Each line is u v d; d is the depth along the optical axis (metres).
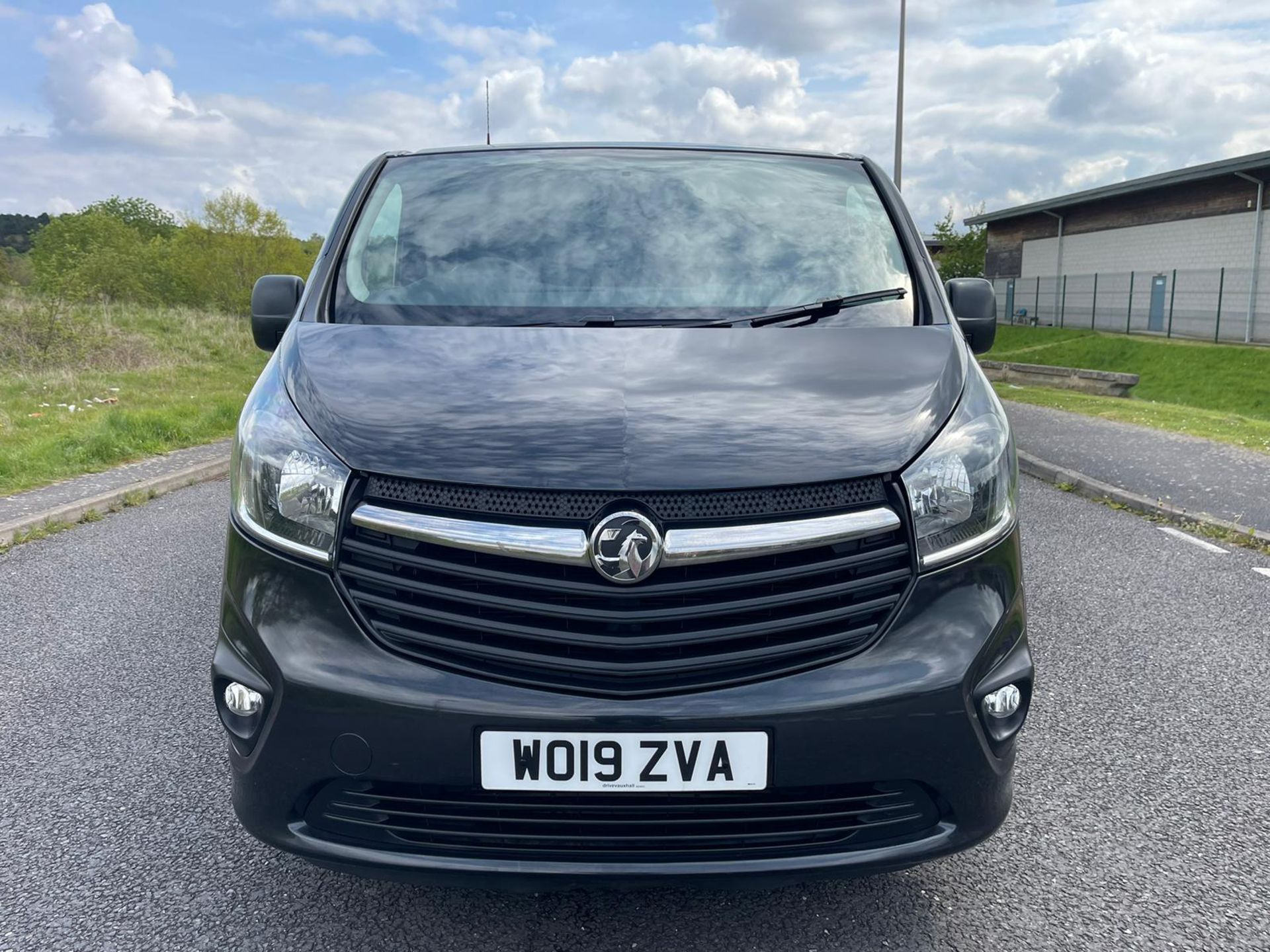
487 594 1.95
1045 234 43.06
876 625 2.02
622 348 2.45
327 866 2.04
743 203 3.18
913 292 2.88
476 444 2.05
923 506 2.05
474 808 1.97
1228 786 3.05
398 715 1.92
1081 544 6.16
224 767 3.16
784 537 1.95
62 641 4.32
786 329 2.61
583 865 1.95
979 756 2.03
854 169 3.51
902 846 2.02
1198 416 12.34
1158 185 33.81
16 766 3.16
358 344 2.48
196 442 9.90
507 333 2.53
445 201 3.17
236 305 38.31
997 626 2.08
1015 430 10.99
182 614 4.70
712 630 1.94
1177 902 2.44
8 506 6.71
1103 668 4.05
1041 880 2.54
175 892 2.47
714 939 2.28
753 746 1.92
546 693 1.93
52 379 14.07
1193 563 5.70
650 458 2.01
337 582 2.01
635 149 3.51
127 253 45.00
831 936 2.29
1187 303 32.81
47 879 2.52
